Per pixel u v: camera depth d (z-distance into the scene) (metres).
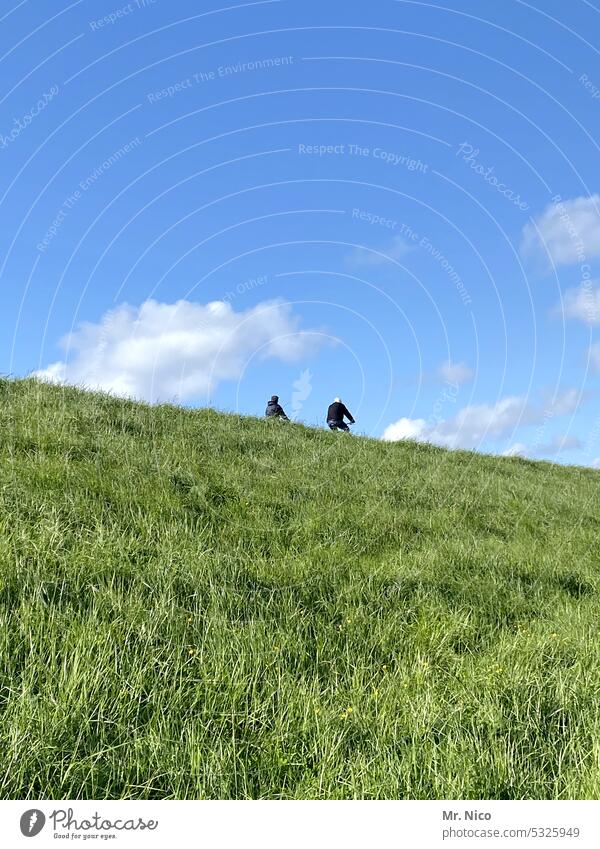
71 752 3.66
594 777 3.87
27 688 3.97
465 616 6.36
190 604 5.59
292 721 4.22
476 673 5.11
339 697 4.62
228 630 5.16
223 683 4.51
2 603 4.91
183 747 3.88
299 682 4.70
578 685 4.95
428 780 3.82
